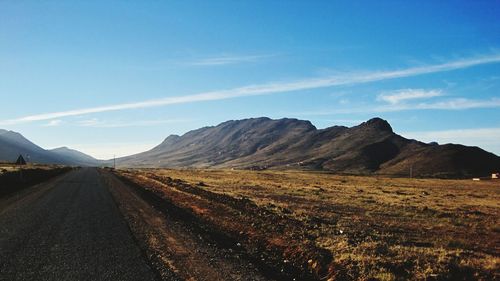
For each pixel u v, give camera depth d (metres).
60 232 16.86
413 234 20.61
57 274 10.84
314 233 18.12
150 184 53.53
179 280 10.60
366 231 20.23
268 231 18.30
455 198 50.53
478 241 19.64
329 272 12.29
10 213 22.27
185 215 23.39
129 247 14.35
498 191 73.12
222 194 37.94
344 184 75.88
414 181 108.88
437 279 11.74
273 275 11.66
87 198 31.86
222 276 11.17
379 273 12.05
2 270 11.08
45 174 71.38
